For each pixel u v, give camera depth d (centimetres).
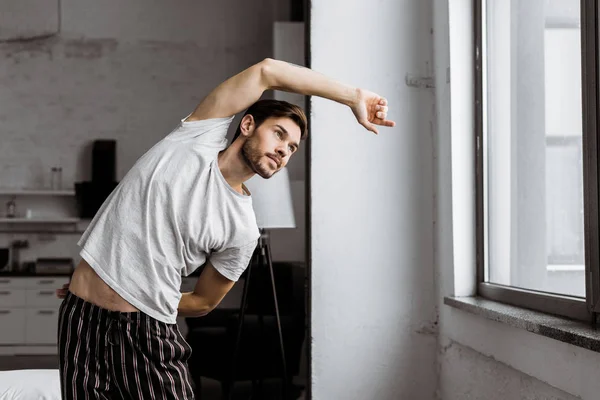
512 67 292
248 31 501
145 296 188
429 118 351
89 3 499
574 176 240
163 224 188
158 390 189
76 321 188
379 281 346
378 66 349
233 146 197
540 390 236
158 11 499
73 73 498
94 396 186
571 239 242
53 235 488
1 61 495
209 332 385
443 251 339
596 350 185
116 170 497
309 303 345
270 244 389
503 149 302
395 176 348
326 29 346
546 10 261
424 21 352
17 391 265
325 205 343
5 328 456
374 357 345
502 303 292
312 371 340
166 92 500
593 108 222
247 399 382
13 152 494
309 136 347
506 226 300
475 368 297
